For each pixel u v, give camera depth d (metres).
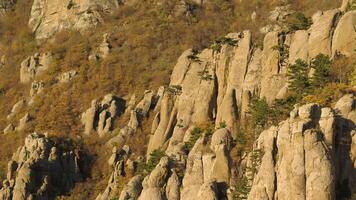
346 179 123.00
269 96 158.25
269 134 127.50
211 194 134.75
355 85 139.75
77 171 192.25
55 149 191.62
